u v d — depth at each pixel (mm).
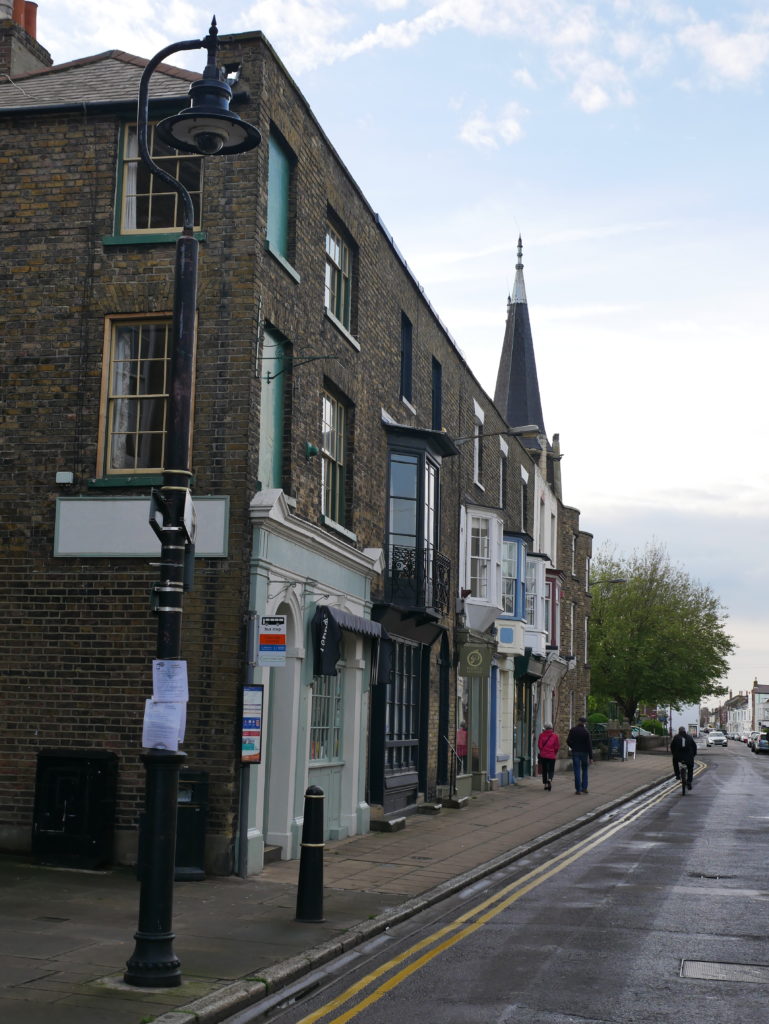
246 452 13680
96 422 14148
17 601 13961
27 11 18812
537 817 22047
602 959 9391
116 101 14422
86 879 12375
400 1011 7715
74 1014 7113
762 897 12688
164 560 8539
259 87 14289
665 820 22781
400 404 21219
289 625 15328
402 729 21031
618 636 68938
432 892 12562
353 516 18188
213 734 13195
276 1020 7551
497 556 28500
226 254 14078
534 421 52312
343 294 18328
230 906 11195
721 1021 7520
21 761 13695
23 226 14609
